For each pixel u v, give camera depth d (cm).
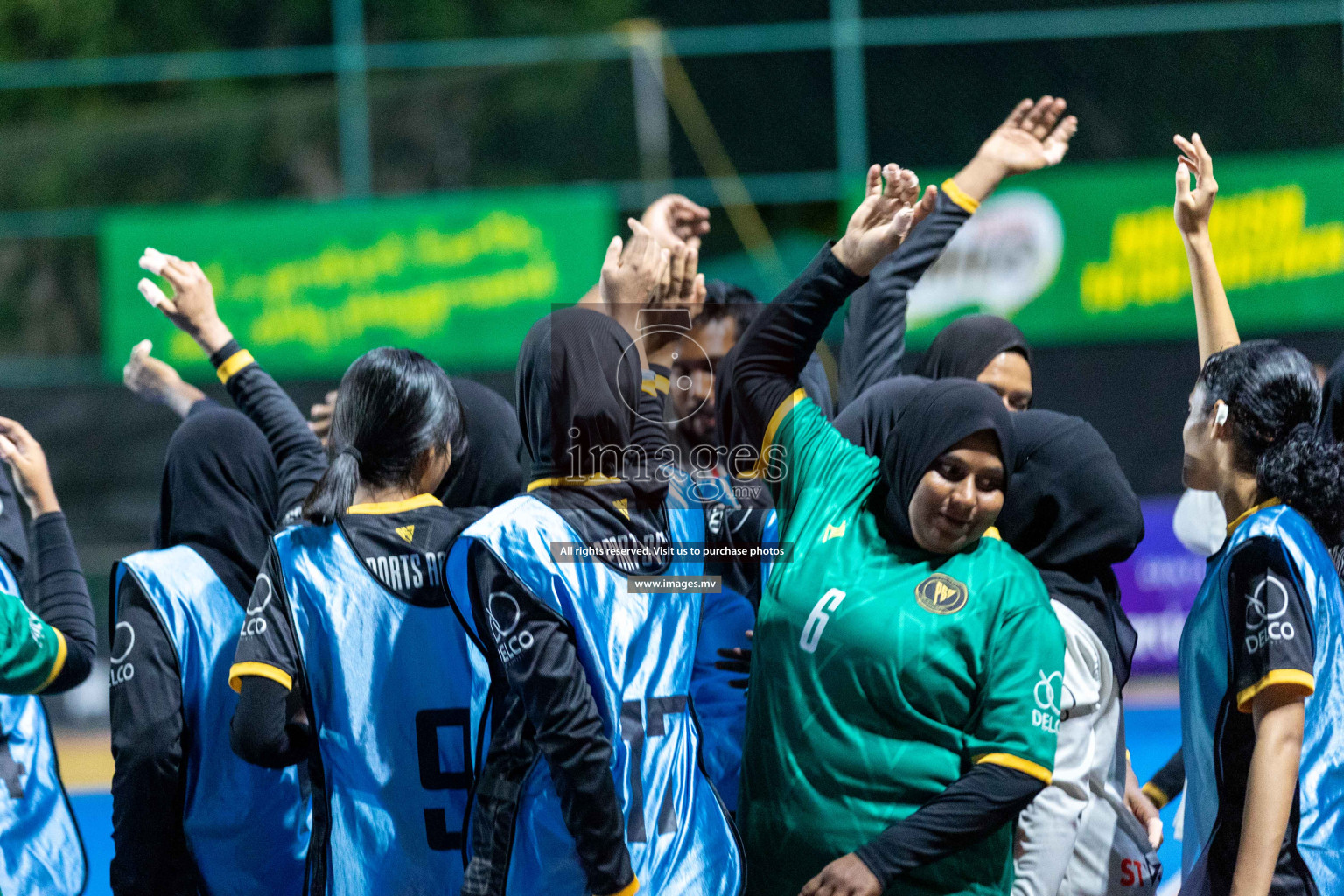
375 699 980
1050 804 1038
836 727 932
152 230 4238
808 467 1009
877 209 1005
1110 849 1059
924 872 916
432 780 981
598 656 913
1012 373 1325
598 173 4931
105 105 5538
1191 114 4847
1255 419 1013
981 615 927
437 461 1037
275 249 4234
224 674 1094
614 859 877
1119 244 4091
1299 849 962
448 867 977
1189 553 3297
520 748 921
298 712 998
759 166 5103
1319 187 4094
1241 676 960
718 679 1118
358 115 4538
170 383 1494
